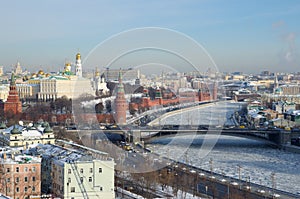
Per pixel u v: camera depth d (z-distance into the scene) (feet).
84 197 540.11
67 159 555.69
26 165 557.33
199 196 601.21
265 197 609.42
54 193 562.66
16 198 552.00
